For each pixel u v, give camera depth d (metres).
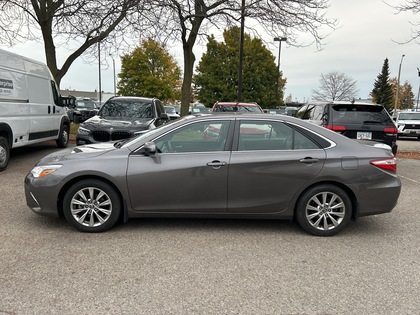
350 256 3.78
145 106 10.02
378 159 4.29
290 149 4.31
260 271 3.40
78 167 4.19
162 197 4.25
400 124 19.44
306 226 4.33
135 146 4.32
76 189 4.22
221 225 4.66
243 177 4.23
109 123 8.74
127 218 4.34
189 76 14.27
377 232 4.53
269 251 3.87
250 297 2.94
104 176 4.18
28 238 4.07
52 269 3.34
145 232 4.34
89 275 3.24
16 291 2.95
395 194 4.30
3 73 7.37
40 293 2.93
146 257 3.64
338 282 3.22
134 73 40.88
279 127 4.39
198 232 4.39
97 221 4.31
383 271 3.45
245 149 4.30
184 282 3.16
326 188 4.27
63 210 4.28
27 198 4.36
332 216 4.34
